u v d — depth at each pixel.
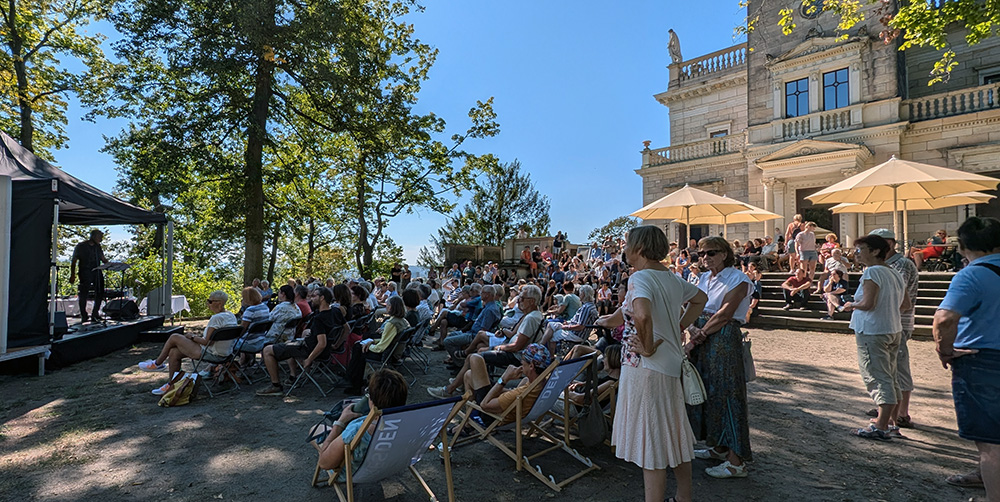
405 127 16.66
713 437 3.45
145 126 14.58
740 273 3.42
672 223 21.66
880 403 4.21
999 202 14.84
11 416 4.98
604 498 3.31
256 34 12.74
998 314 2.55
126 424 4.75
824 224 17.20
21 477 3.58
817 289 11.65
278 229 20.75
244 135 14.22
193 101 14.29
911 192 8.28
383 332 5.87
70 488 3.41
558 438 4.42
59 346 7.18
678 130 23.38
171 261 11.02
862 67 16.72
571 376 3.80
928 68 17.56
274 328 6.52
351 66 14.80
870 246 4.17
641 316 2.56
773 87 18.72
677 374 2.70
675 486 3.43
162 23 13.38
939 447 4.08
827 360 7.67
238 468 3.76
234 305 20.52
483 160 20.16
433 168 19.67
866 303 4.13
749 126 19.30
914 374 6.60
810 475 3.59
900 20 8.15
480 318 7.09
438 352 8.84
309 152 18.94
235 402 5.52
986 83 16.55
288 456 4.00
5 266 6.25
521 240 22.25
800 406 5.26
